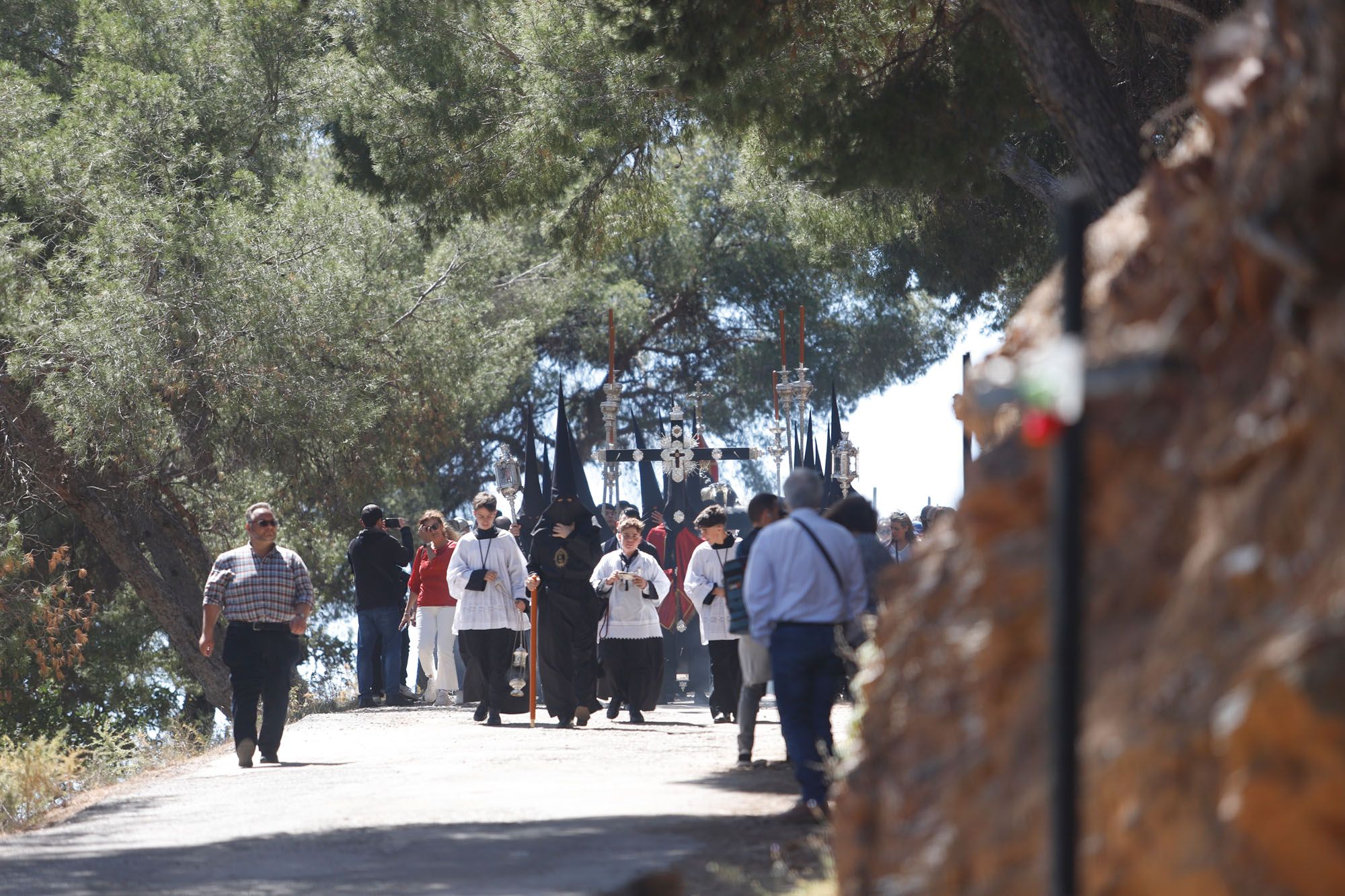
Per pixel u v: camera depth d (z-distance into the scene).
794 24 31.34
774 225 97.56
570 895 14.64
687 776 25.16
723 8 27.83
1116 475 8.73
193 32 61.56
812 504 20.41
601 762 27.56
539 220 45.88
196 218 52.97
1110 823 7.44
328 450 58.91
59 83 61.34
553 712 36.16
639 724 37.06
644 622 37.53
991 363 12.02
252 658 29.53
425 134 42.62
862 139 30.53
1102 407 8.84
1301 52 8.02
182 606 60.53
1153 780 7.26
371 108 44.47
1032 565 9.43
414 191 42.88
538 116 39.81
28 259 51.75
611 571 37.84
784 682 19.81
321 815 21.39
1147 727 7.42
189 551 62.03
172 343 53.38
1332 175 7.75
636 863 16.53
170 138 54.66
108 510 58.38
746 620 26.22
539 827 19.47
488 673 37.00
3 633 54.06
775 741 31.34
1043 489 9.64
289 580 29.75
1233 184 8.48
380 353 60.81
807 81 33.66
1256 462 7.71
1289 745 6.53
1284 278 7.91
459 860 16.94
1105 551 8.63
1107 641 8.29
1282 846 6.58
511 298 79.00
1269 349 8.02
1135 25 33.75
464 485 99.31
